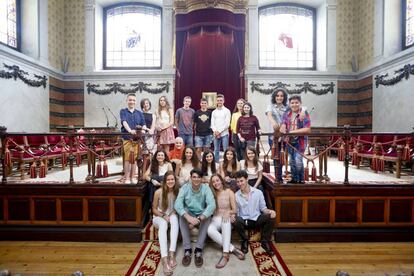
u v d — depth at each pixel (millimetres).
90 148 5227
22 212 4652
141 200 4594
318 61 11992
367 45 10867
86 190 4586
